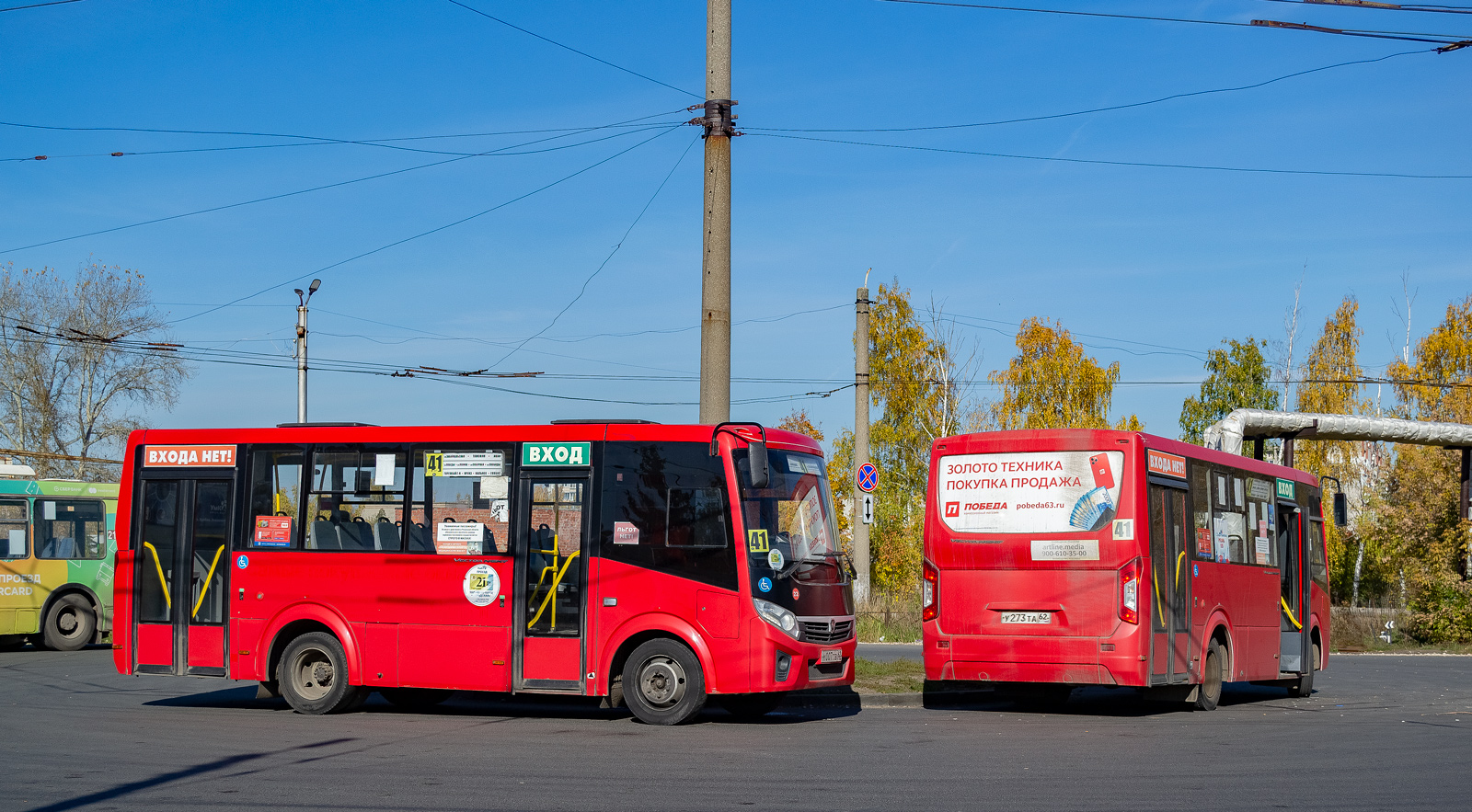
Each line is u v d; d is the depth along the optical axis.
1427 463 33.50
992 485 14.20
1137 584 13.45
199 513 14.52
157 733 12.30
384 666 13.62
